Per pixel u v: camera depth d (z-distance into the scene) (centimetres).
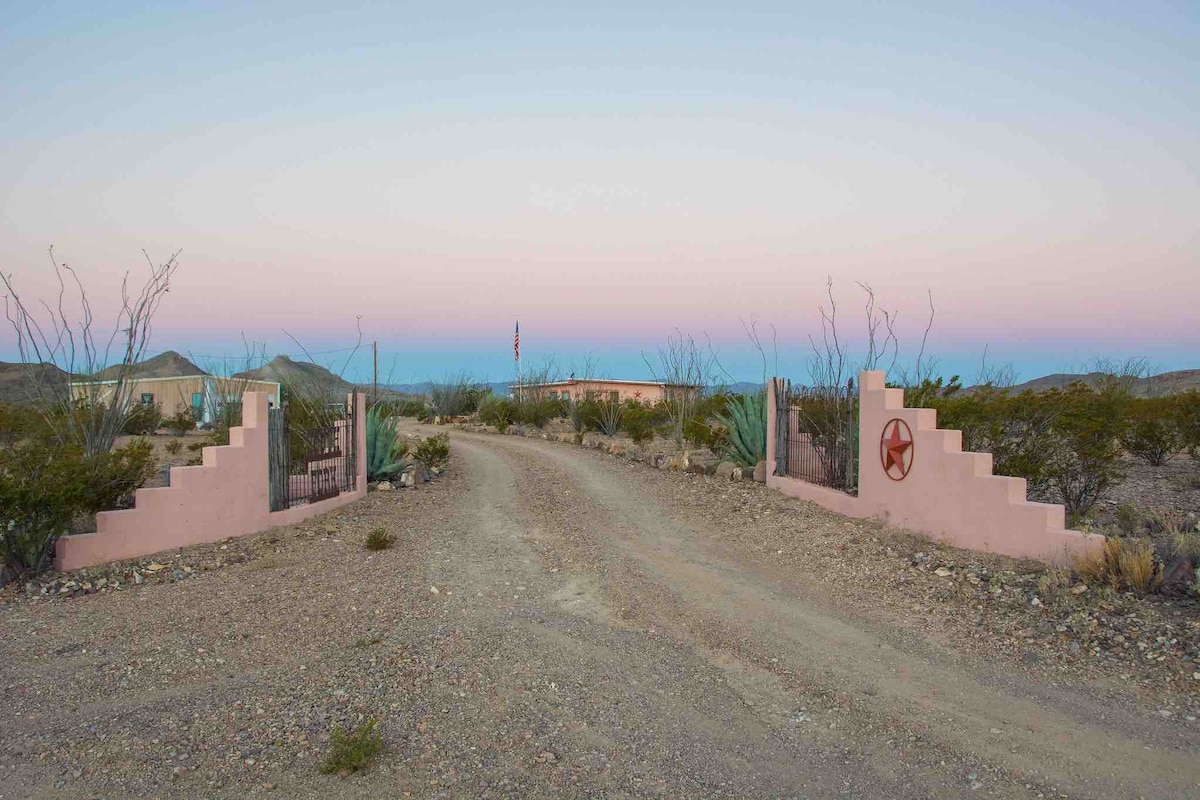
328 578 862
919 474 964
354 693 544
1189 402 1338
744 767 444
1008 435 1055
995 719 493
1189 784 409
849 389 1172
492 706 526
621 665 603
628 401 3122
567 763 449
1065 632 616
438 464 1906
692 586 830
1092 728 475
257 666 597
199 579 855
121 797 411
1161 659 552
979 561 817
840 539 974
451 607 754
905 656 609
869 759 450
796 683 564
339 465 1380
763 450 1556
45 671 586
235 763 446
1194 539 729
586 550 1008
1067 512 1023
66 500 843
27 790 418
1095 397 1060
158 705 525
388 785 424
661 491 1473
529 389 3734
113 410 1253
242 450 1064
